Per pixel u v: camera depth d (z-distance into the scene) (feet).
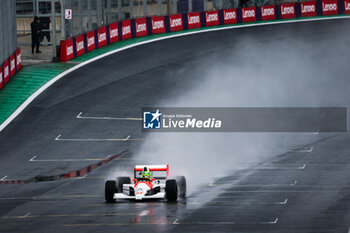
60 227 228.22
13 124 474.08
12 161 396.98
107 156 402.72
